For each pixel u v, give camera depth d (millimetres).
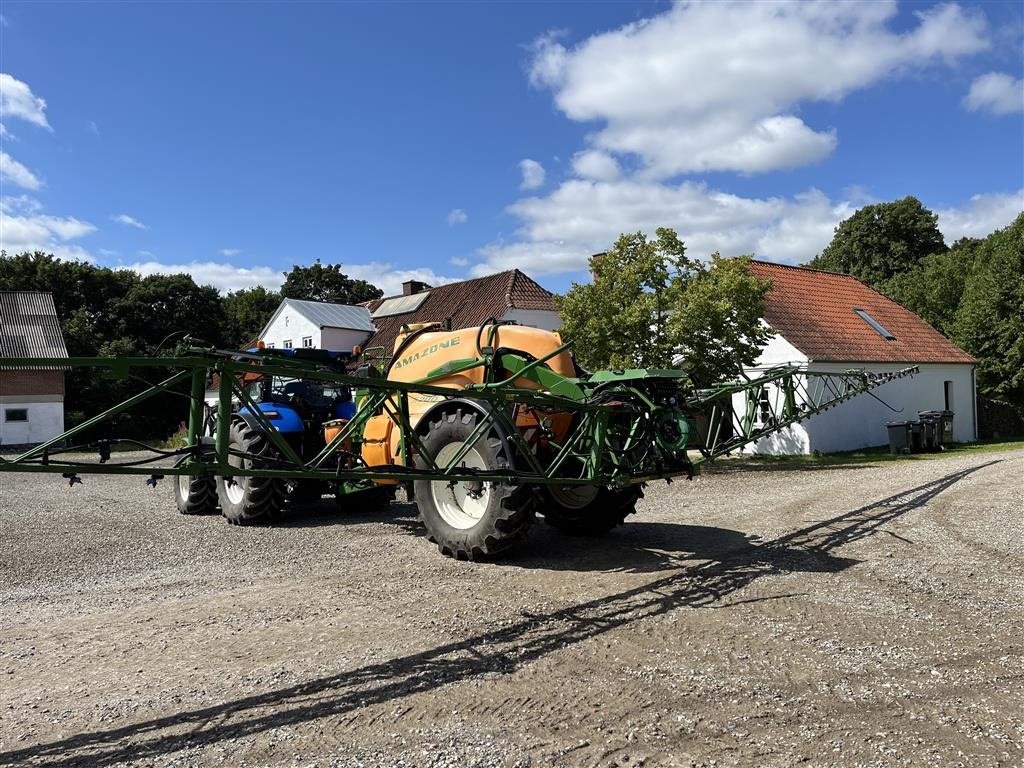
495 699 3408
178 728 3189
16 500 12086
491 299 31031
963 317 27531
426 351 7590
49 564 6824
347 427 4848
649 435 5852
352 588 5512
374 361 9562
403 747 2961
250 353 7621
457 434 6227
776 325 19703
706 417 6883
